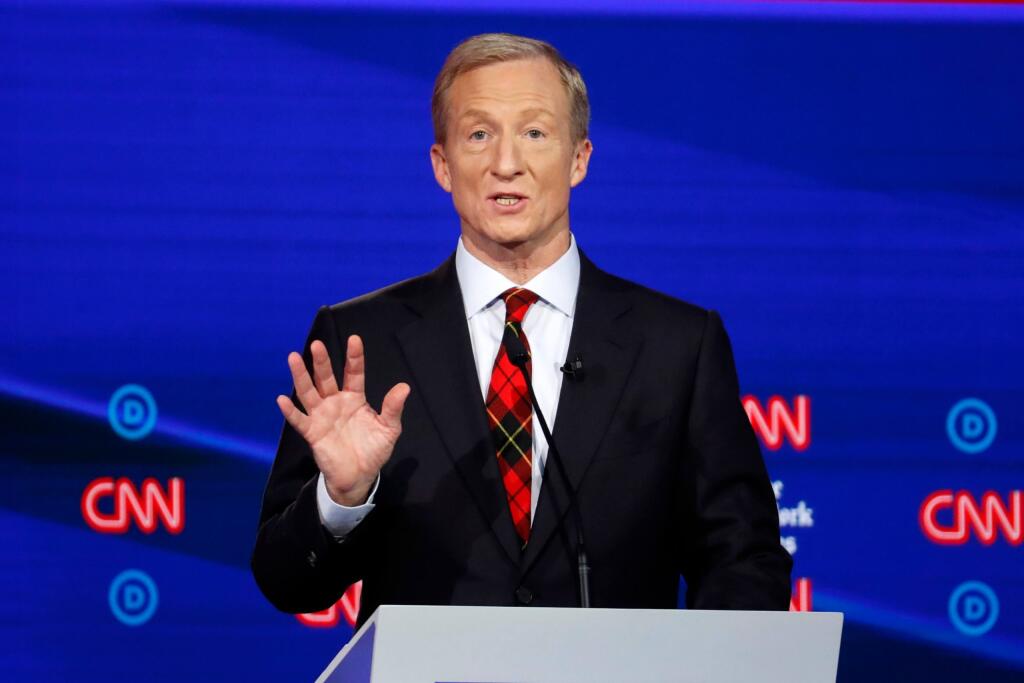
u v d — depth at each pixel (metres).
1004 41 13.41
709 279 13.10
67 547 12.51
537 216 8.47
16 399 12.59
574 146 8.78
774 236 13.16
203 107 13.02
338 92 13.12
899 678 12.78
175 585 12.55
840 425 12.99
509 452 8.22
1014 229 13.24
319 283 12.95
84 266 12.78
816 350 13.06
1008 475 12.98
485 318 8.68
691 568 8.48
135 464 12.63
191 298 12.84
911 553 12.89
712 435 8.45
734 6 13.36
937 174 13.28
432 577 7.95
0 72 12.87
